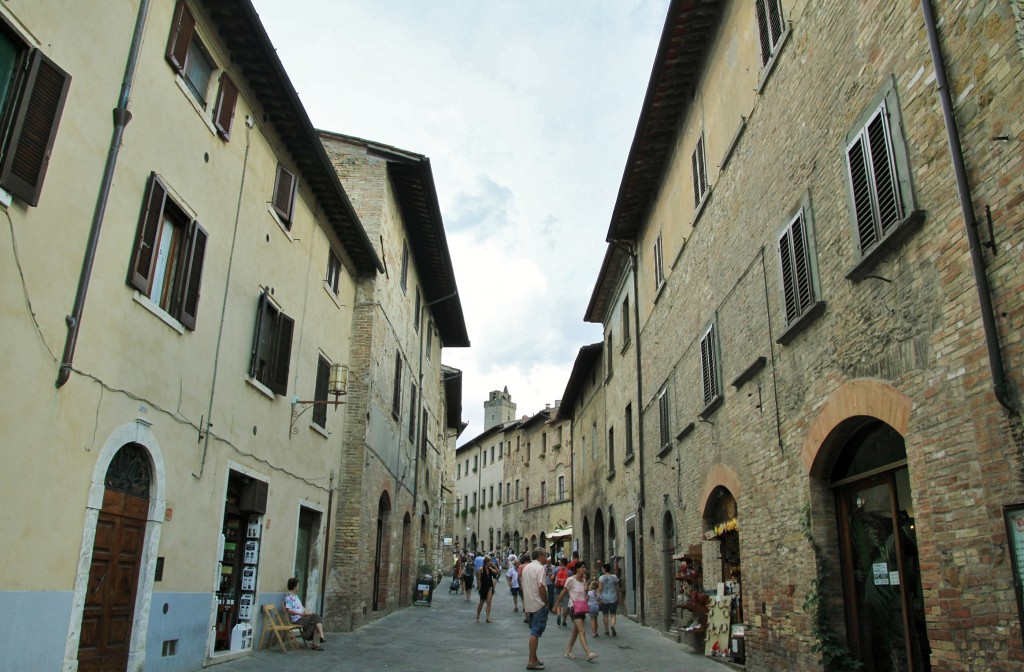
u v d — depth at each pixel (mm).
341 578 17844
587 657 13938
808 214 9953
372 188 20516
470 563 31953
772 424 11312
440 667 12711
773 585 11148
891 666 8539
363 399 19047
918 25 7258
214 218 11242
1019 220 5809
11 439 6918
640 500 21844
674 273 18016
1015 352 5867
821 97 9609
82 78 7867
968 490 6418
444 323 35656
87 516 8023
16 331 6965
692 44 15203
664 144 18500
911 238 7387
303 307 15508
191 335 10516
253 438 12852
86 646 8258
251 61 11945
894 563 8422
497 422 77250
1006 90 5953
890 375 7797
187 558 10445
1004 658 5910
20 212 6980
